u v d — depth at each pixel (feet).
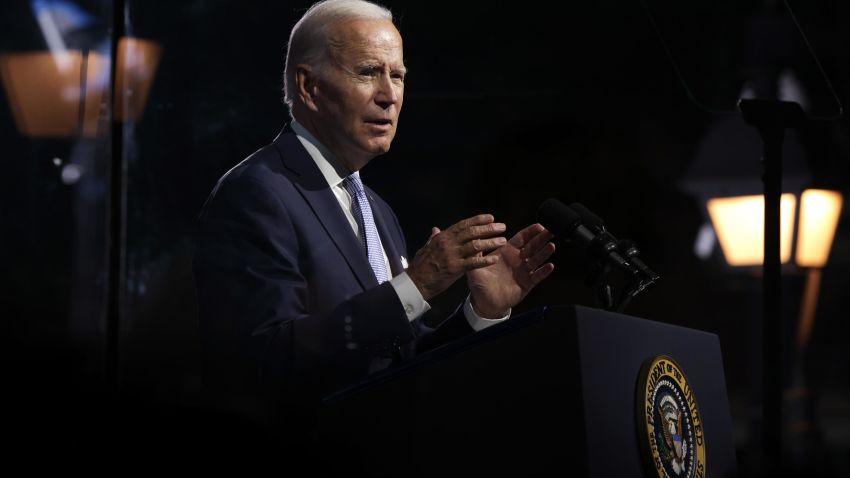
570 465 11.62
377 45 18.98
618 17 33.22
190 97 30.25
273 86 30.94
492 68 33.53
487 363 12.48
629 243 16.20
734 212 34.22
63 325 26.53
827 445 32.37
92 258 27.86
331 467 13.52
